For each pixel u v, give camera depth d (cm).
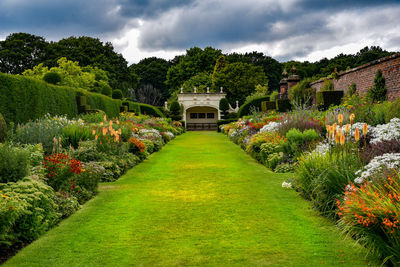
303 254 317
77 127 958
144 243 351
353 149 500
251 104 3203
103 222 423
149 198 550
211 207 489
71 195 509
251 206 491
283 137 941
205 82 4931
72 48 3975
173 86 5416
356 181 387
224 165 927
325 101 1616
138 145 1027
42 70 3059
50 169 531
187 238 363
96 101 1839
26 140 783
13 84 1001
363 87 1408
